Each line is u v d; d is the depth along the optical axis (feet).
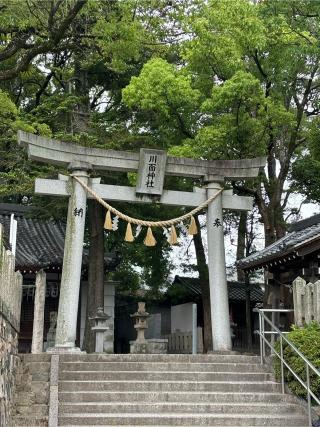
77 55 71.77
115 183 67.21
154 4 60.90
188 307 87.86
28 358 34.42
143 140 63.10
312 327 34.37
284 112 53.47
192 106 56.18
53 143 45.57
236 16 52.95
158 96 54.65
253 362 37.96
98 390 32.68
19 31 56.34
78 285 44.45
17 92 87.71
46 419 28.94
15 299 32.07
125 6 56.95
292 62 54.60
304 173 75.87
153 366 35.99
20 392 31.53
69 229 45.29
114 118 71.67
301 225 51.70
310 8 50.42
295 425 29.94
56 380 31.24
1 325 24.99
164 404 30.81
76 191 45.91
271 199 64.28
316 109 64.59
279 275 49.39
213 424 29.40
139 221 46.85
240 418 29.68
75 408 30.17
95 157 46.83
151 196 48.08
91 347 62.90
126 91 55.67
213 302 47.03
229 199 49.65
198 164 49.01
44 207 66.44
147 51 68.95
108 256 74.49
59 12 55.36
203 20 53.83
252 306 90.17
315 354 31.89
